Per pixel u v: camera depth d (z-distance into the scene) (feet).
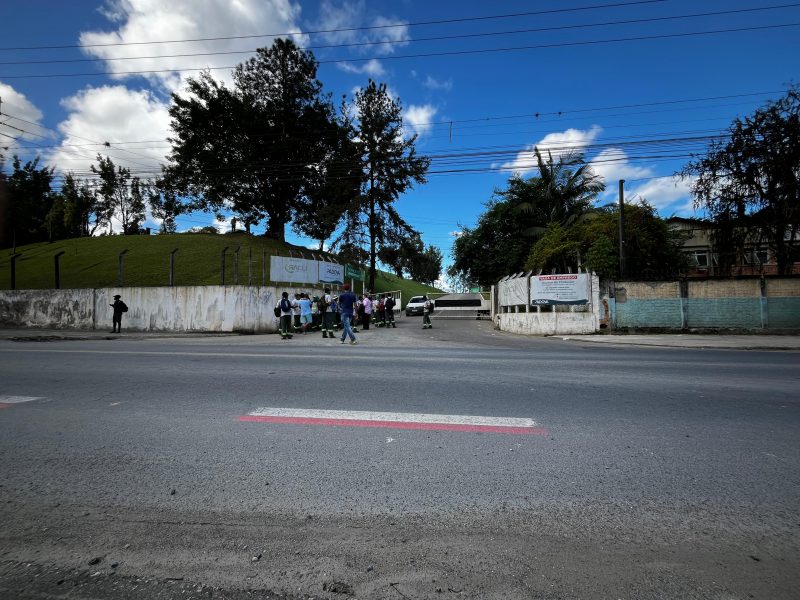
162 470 11.42
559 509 9.46
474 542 8.27
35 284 90.63
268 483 10.67
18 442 13.35
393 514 9.25
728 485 10.59
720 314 56.39
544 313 60.03
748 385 21.65
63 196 157.58
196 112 133.80
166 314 63.26
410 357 31.50
